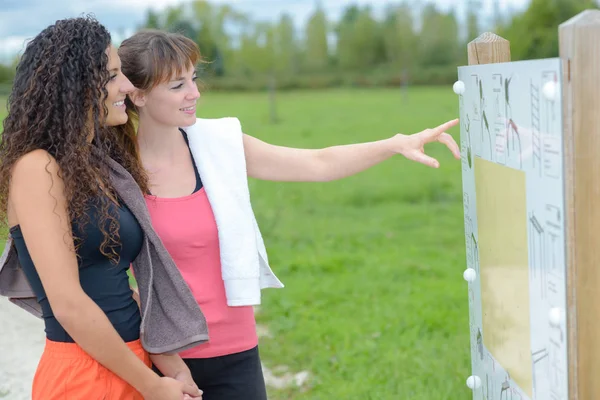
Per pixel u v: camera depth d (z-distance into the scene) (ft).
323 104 119.44
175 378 7.66
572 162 5.23
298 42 248.32
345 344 16.26
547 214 5.67
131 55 8.05
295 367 15.58
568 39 5.17
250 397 8.61
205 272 8.39
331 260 24.47
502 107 6.56
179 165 8.50
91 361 6.88
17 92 6.91
